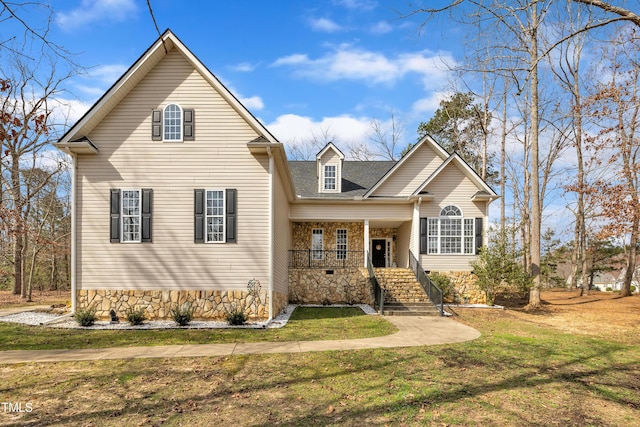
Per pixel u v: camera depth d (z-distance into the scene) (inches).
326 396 226.2
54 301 765.3
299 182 831.7
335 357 310.7
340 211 749.9
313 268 709.9
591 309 636.7
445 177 713.0
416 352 330.3
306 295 703.1
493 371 280.1
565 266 1822.1
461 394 231.8
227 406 211.8
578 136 839.7
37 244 864.3
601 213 567.8
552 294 922.1
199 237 495.8
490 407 213.6
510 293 784.9
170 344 357.1
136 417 197.8
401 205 748.6
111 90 488.4
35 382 250.8
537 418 201.2
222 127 506.9
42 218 1005.2
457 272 697.6
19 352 328.2
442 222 705.6
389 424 190.7
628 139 549.0
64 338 382.6
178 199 500.4
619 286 1903.3
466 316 554.3
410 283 670.5
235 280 493.7
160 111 507.2
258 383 248.4
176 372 271.3
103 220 496.4
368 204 749.3
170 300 489.1
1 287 1074.7
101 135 503.5
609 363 310.7
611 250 1194.0
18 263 908.6
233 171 503.8
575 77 815.7
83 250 493.0
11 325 448.1
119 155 502.9
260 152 501.7
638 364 310.2
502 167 1067.3
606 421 199.6
